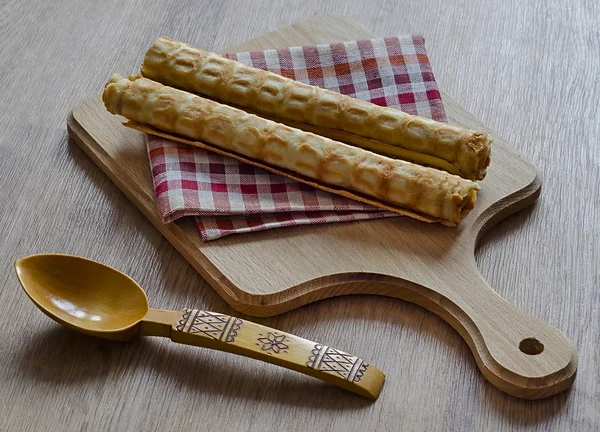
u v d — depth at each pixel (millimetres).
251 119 737
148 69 771
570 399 668
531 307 707
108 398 661
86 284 688
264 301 690
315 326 693
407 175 711
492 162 761
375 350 684
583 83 837
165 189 721
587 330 698
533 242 737
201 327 664
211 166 742
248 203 725
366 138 750
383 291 706
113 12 874
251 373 671
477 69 845
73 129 778
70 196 752
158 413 656
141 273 715
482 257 729
